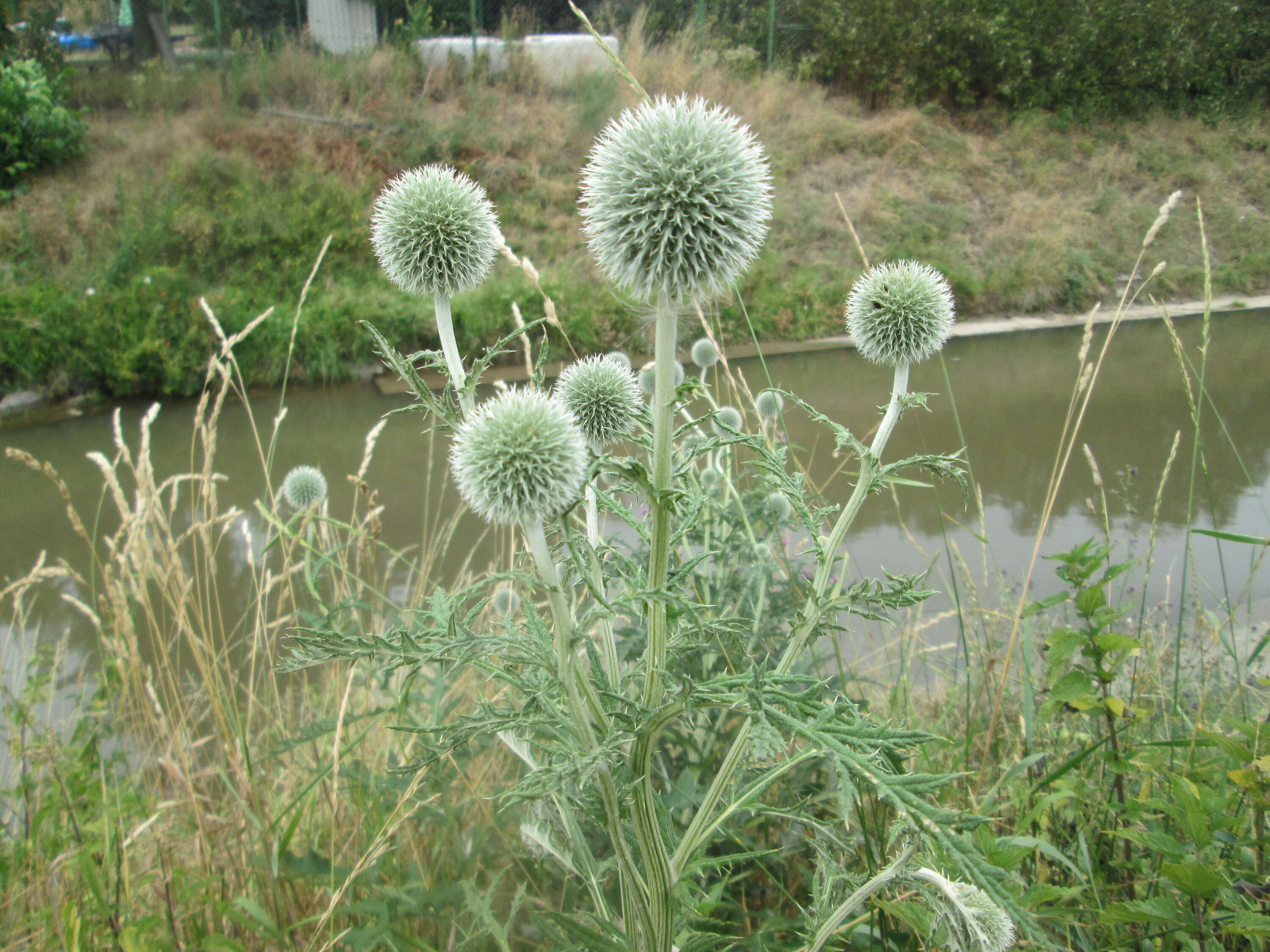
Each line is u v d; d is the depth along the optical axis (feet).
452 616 5.99
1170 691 11.62
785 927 8.02
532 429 6.17
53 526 24.59
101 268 39.09
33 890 9.48
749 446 6.49
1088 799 8.66
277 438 31.17
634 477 5.45
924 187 53.72
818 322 41.75
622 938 6.70
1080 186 56.85
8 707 11.90
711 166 6.00
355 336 37.78
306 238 42.39
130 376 34.65
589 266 43.75
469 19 65.31
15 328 34.53
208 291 38.55
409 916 8.88
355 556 17.78
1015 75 62.18
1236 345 39.17
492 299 39.52
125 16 67.00
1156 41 64.95
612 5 65.05
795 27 64.39
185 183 44.88
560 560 6.55
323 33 64.59
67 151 46.21
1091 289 47.50
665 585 5.67
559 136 51.98
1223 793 8.63
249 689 11.73
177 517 24.35
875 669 14.88
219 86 54.49
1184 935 7.28
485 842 9.48
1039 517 22.49
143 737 11.50
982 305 46.80
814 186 52.60
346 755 9.96
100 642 16.57
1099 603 8.64
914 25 60.49
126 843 8.95
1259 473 24.47
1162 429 28.60
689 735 9.75
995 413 30.99
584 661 6.86
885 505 23.77
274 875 8.47
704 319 12.46
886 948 7.89
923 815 4.43
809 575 12.26
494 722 5.85
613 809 5.87
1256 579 18.45
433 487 26.61
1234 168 60.54
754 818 9.02
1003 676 9.59
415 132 50.65
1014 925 6.13
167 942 8.51
